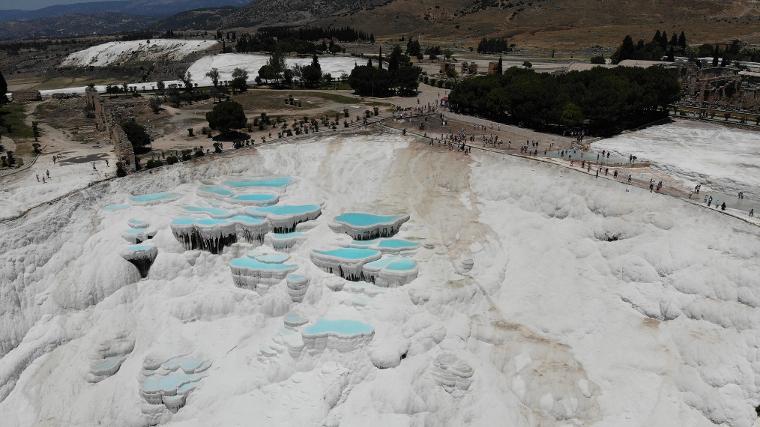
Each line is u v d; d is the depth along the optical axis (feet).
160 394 206.59
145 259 244.42
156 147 350.02
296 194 284.82
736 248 205.98
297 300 233.55
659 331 208.33
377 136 330.34
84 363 219.00
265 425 198.39
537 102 347.15
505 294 237.45
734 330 194.29
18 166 318.24
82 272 240.53
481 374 210.38
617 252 231.30
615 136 337.52
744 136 330.75
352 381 210.18
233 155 311.47
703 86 445.78
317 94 500.74
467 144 314.14
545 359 213.25
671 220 224.94
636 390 199.31
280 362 214.28
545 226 253.44
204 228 247.50
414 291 228.43
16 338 222.48
